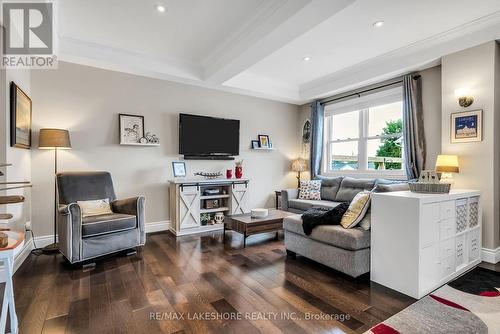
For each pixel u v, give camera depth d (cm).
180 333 165
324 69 438
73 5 257
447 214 238
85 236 271
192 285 230
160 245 348
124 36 324
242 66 361
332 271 263
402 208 217
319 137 540
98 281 238
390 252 226
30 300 204
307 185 499
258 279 244
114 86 386
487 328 172
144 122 409
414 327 172
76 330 168
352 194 436
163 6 262
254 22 287
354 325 174
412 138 384
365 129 476
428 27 302
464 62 312
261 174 541
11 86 260
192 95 454
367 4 258
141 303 200
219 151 476
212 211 442
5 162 250
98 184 337
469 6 262
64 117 352
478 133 301
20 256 276
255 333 165
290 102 573
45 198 341
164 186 430
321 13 236
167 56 386
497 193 297
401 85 406
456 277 250
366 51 367
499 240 302
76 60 347
